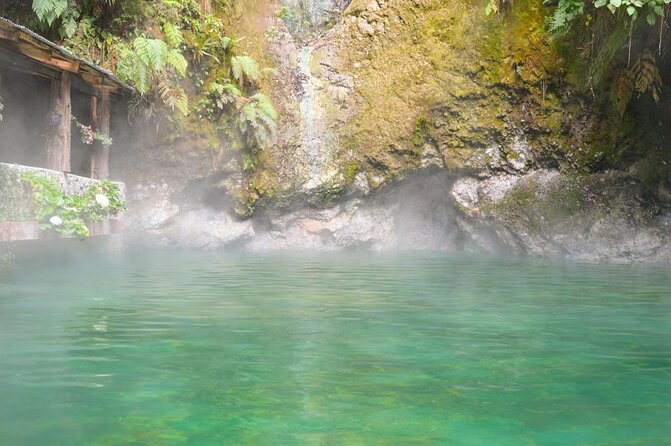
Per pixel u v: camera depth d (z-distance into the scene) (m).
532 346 4.12
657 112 13.20
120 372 3.34
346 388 3.10
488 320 5.07
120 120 13.26
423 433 2.49
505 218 13.62
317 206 14.71
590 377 3.36
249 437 2.42
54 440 2.37
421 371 3.45
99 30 12.73
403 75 14.71
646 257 12.35
